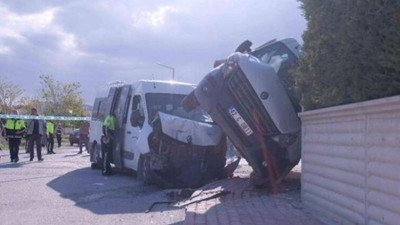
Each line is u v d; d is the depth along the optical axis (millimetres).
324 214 7945
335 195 7457
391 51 5535
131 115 13977
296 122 10492
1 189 12383
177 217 8805
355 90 6367
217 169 12914
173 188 12594
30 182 13867
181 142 12445
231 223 7504
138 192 11961
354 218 6746
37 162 21094
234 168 13500
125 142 14922
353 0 6117
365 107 6227
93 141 18109
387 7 5574
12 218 8766
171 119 12445
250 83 10336
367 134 6324
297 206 8852
